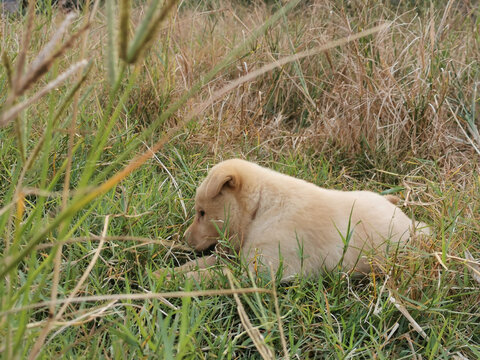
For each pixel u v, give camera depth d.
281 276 3.21
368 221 3.52
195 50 6.70
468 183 4.76
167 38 5.75
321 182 4.82
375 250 3.33
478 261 3.52
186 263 3.56
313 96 6.29
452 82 6.05
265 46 6.36
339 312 3.11
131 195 3.75
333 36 6.80
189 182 4.48
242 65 6.23
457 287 3.25
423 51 5.74
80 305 2.76
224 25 7.98
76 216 3.42
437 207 4.13
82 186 1.85
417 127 5.55
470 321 3.07
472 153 5.38
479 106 5.91
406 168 5.27
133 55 1.52
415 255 3.30
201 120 5.38
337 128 5.59
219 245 3.78
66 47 1.53
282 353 2.78
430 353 2.78
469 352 2.88
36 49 4.61
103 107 5.24
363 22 6.23
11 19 5.98
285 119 6.17
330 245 3.45
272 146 5.49
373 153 5.33
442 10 7.57
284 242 3.45
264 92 6.27
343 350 2.74
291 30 7.01
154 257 3.50
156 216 3.82
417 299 3.16
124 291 3.14
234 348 2.70
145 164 4.50
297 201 3.56
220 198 3.69
